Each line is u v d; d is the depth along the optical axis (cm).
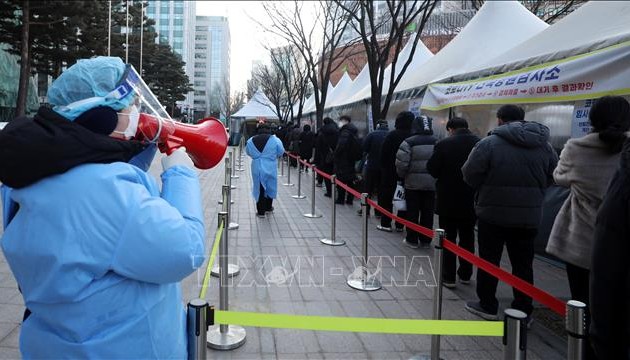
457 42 951
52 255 129
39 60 2811
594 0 598
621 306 190
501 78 633
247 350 359
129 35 3478
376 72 1118
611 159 305
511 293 510
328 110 2109
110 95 147
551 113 628
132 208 133
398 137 764
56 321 136
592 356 227
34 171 127
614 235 189
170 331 155
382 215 795
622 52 445
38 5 2266
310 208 1007
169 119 180
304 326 225
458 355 363
